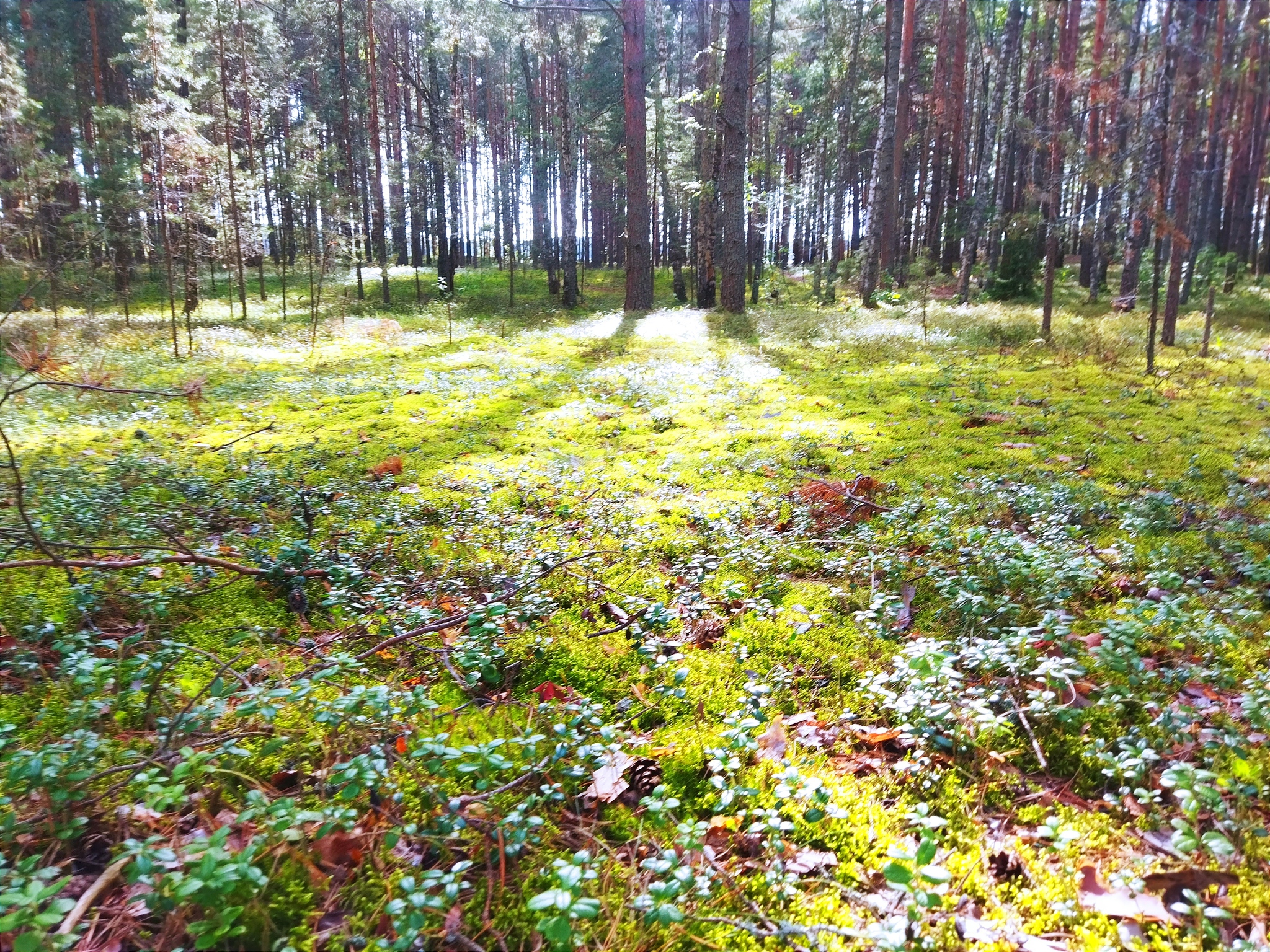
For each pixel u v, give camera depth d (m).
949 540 4.82
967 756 2.99
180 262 19.92
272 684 3.03
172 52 17.70
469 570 4.55
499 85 41.12
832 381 10.81
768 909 2.21
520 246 43.47
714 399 9.76
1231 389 10.12
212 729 2.83
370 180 31.67
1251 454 7.10
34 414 8.86
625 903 2.15
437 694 3.31
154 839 2.05
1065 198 20.59
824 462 6.93
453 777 2.71
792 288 29.16
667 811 2.58
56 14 24.72
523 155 41.94
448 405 9.89
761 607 4.14
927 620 4.07
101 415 9.09
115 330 15.20
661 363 12.59
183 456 7.28
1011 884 2.36
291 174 21.86
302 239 25.20
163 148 16.45
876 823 2.57
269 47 26.58
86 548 3.79
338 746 2.75
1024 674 3.43
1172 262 13.50
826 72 30.97
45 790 2.31
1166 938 2.17
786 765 2.79
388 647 3.65
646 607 4.08
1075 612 4.14
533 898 1.81
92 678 2.86
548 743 2.90
